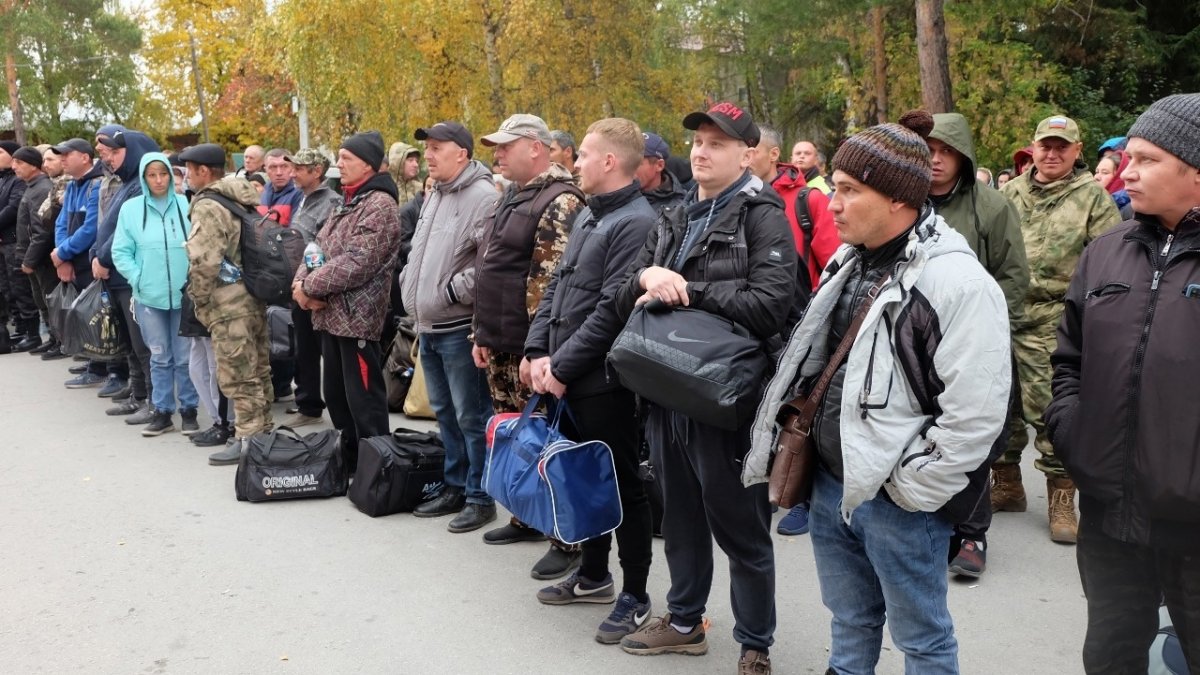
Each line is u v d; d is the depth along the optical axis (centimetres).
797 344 243
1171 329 217
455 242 454
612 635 347
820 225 442
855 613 252
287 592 390
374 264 488
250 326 571
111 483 534
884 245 230
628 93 2042
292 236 592
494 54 1981
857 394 222
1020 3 1341
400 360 680
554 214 396
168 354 637
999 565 409
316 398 662
